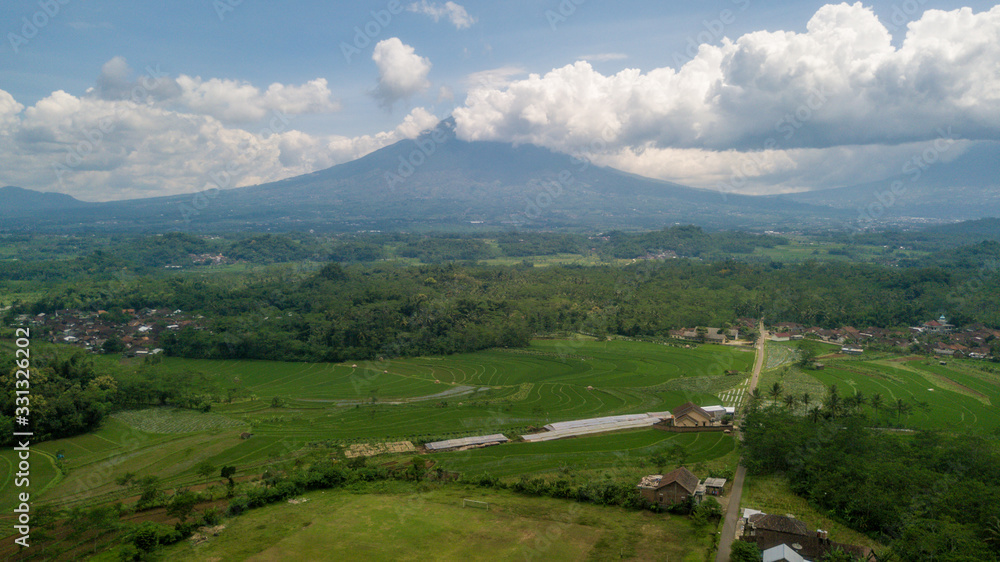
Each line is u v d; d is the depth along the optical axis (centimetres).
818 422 8956
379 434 10081
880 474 6788
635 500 7125
